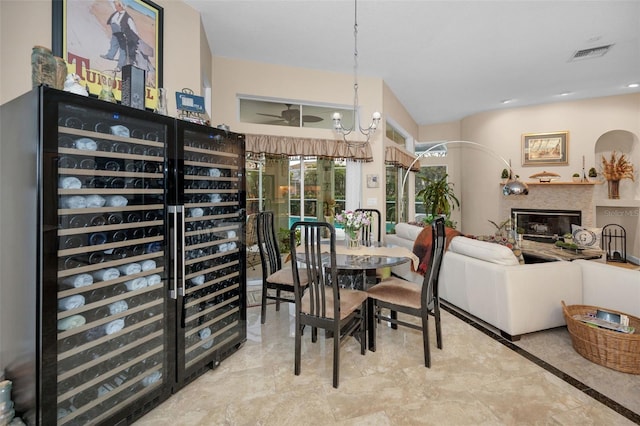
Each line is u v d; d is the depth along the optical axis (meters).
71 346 1.41
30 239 1.29
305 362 2.17
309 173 4.51
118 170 1.58
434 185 6.41
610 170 5.58
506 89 5.13
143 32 2.41
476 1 2.82
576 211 5.77
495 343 2.43
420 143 7.47
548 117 5.91
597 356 2.11
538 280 2.49
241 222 2.36
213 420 1.61
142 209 1.63
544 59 4.01
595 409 1.67
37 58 1.34
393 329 2.72
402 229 4.25
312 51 3.76
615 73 4.48
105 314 1.54
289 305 3.32
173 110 2.62
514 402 1.73
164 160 1.73
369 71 4.39
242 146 2.35
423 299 2.08
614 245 5.79
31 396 1.31
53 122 1.28
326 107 4.46
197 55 2.86
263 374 2.02
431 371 2.04
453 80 4.73
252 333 2.63
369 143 4.57
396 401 1.74
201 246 2.00
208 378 1.97
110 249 1.54
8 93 1.79
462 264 2.94
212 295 2.09
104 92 1.57
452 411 1.66
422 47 3.68
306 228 1.92
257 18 3.05
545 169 5.96
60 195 1.36
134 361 1.64
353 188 4.57
